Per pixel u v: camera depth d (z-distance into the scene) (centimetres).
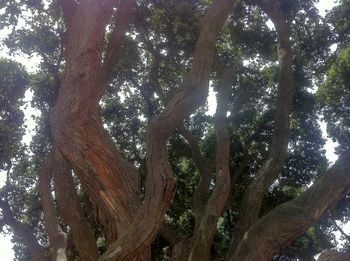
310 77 1491
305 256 1650
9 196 1542
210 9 754
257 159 1514
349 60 1440
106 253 577
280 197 1484
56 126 650
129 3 855
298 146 1524
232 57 1467
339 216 1505
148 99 1549
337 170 718
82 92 654
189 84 685
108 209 633
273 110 1484
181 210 1584
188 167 1589
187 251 991
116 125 1606
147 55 1503
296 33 1448
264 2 1236
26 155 1516
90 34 683
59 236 973
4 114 1450
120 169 646
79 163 634
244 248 703
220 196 941
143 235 575
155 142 628
